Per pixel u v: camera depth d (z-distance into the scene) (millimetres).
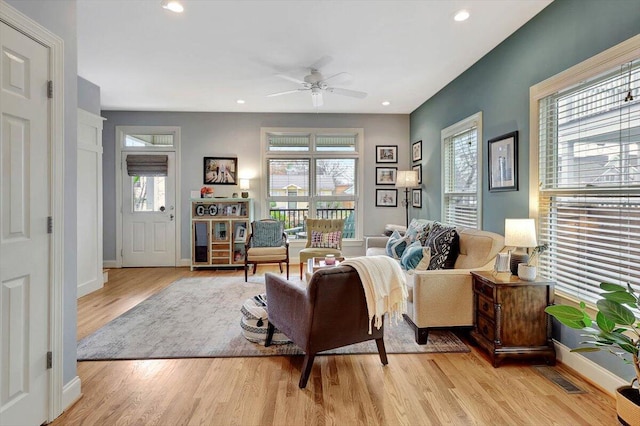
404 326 3123
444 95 4445
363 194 5953
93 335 2861
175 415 1810
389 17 2695
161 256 5750
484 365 2373
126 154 5688
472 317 2711
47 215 1764
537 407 1880
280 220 5820
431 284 2689
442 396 1986
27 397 1636
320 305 2025
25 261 1630
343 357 2490
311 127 5875
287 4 2506
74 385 1931
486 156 3455
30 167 1656
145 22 2762
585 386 2100
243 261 5566
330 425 1729
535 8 2582
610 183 2098
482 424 1737
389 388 2072
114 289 4336
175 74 3955
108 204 5656
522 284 2346
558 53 2441
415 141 5637
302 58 3490
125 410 1854
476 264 2893
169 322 3166
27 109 1636
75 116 1971
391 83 4293
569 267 2434
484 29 2908
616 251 2055
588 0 2172
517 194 2951
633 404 1426
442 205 4531
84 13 2615
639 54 1840
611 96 2068
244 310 2854
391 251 3898
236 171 5828
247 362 2410
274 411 1844
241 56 3436
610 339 1486
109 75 3980
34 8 1664
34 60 1674
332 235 4945
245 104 5297
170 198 5750
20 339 1605
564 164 2486
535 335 2369
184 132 5746
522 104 2867
